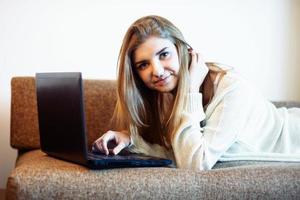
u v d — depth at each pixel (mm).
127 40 1058
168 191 698
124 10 1647
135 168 773
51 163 831
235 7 1738
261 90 1777
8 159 1613
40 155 1079
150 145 1166
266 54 1775
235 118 1038
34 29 1590
